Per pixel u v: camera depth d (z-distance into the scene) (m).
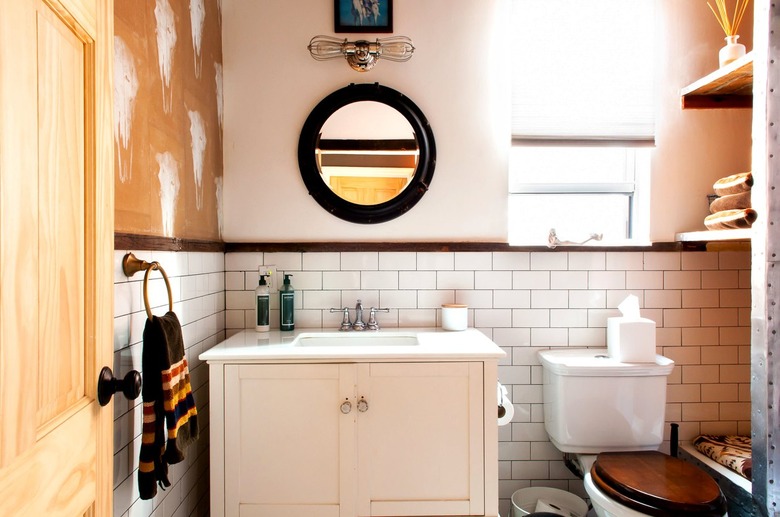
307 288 2.09
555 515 1.82
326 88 2.07
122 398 1.22
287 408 1.59
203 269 1.82
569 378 1.89
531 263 2.11
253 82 2.06
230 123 2.06
